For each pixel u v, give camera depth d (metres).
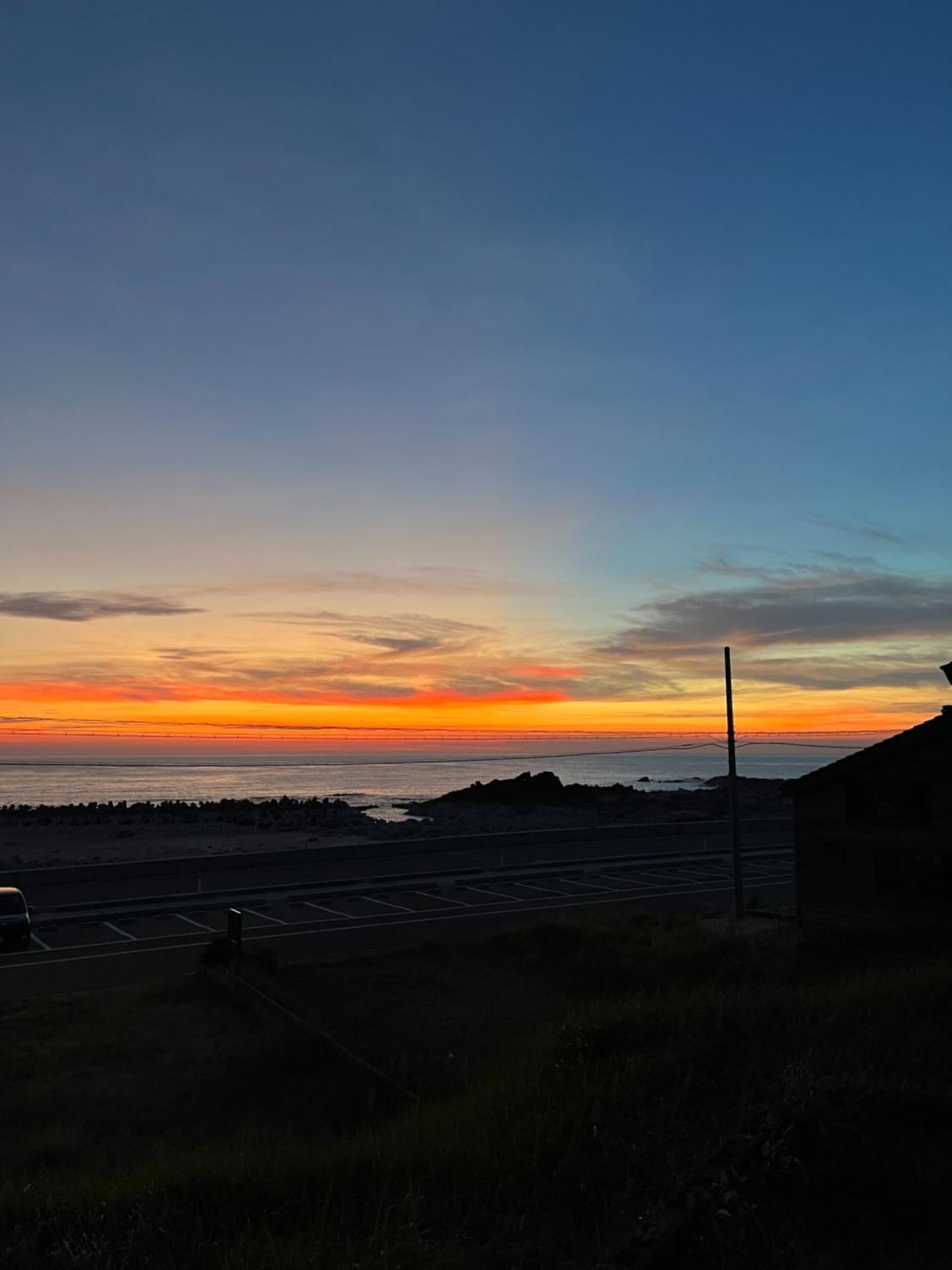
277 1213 6.63
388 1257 5.59
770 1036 10.81
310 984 23.02
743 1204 5.96
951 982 14.72
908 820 24.86
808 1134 7.29
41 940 29.19
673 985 20.97
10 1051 17.95
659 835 62.12
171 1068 16.84
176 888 39.47
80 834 64.88
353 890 38.78
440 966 24.94
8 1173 10.59
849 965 23.06
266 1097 14.62
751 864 49.19
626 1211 6.27
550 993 22.12
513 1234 6.13
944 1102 7.92
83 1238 6.16
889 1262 5.65
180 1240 6.17
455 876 42.94
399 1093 13.48
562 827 71.94
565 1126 7.82
